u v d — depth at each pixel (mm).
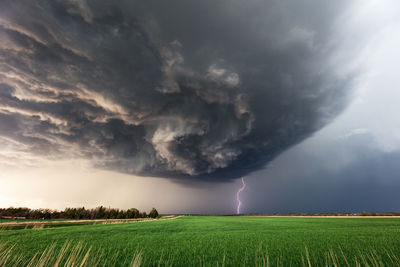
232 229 27297
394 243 14531
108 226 30266
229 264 9234
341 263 9391
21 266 7891
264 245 13977
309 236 18844
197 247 13227
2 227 25672
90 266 7879
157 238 17297
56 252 10727
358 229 25578
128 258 9883
